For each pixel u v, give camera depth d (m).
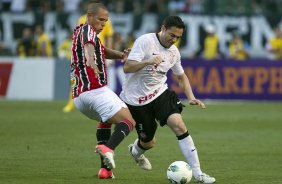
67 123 50.78
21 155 34.38
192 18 89.88
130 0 93.38
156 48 27.42
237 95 74.06
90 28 26.59
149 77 27.62
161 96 27.81
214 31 85.50
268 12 92.50
